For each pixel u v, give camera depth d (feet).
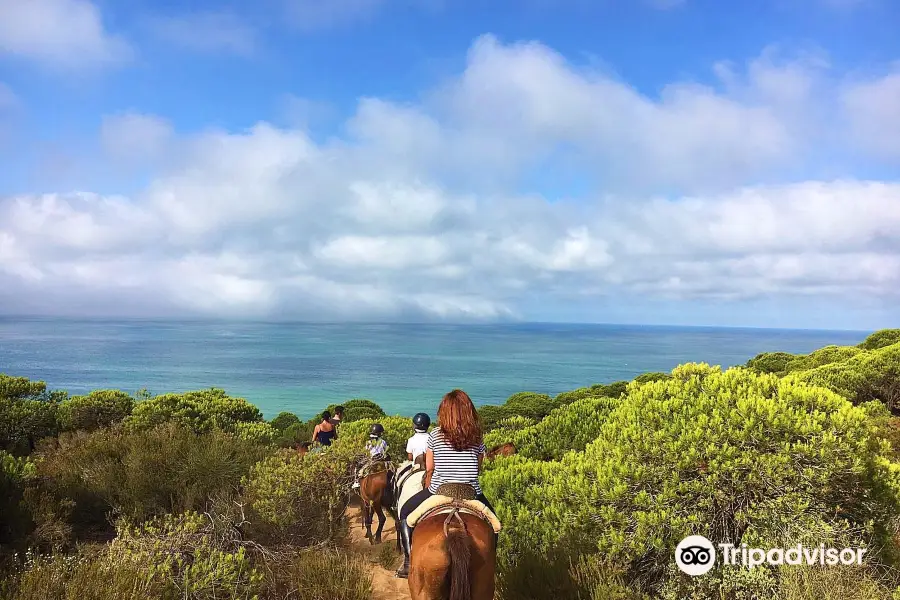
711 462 18.45
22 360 424.05
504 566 19.97
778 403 18.98
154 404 54.03
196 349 618.03
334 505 30.09
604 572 17.92
